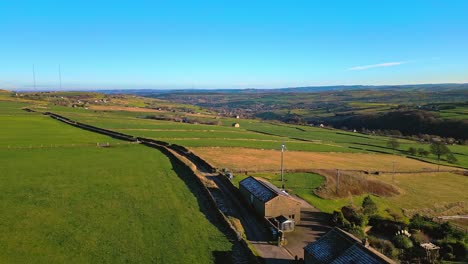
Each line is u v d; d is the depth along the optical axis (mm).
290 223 57844
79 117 185375
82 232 48344
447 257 54562
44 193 62094
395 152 151875
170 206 60250
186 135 141625
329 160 119500
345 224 60844
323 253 42406
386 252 53375
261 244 51031
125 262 41656
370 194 84562
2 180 67562
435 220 70438
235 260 43875
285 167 98812
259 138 156750
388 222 65438
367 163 121312
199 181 73812
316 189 81625
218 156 107438
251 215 61656
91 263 40875
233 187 73375
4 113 178875
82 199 60656
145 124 174125
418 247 56844
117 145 110562
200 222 54625
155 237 48469
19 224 49281
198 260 43188
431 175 112062
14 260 40031
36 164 81250
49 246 43938
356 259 38031
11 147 97688
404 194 88250
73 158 89812
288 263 45875
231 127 199375
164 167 85188
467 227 70375
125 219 53688
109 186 68500
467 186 101125
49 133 127438
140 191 66750
